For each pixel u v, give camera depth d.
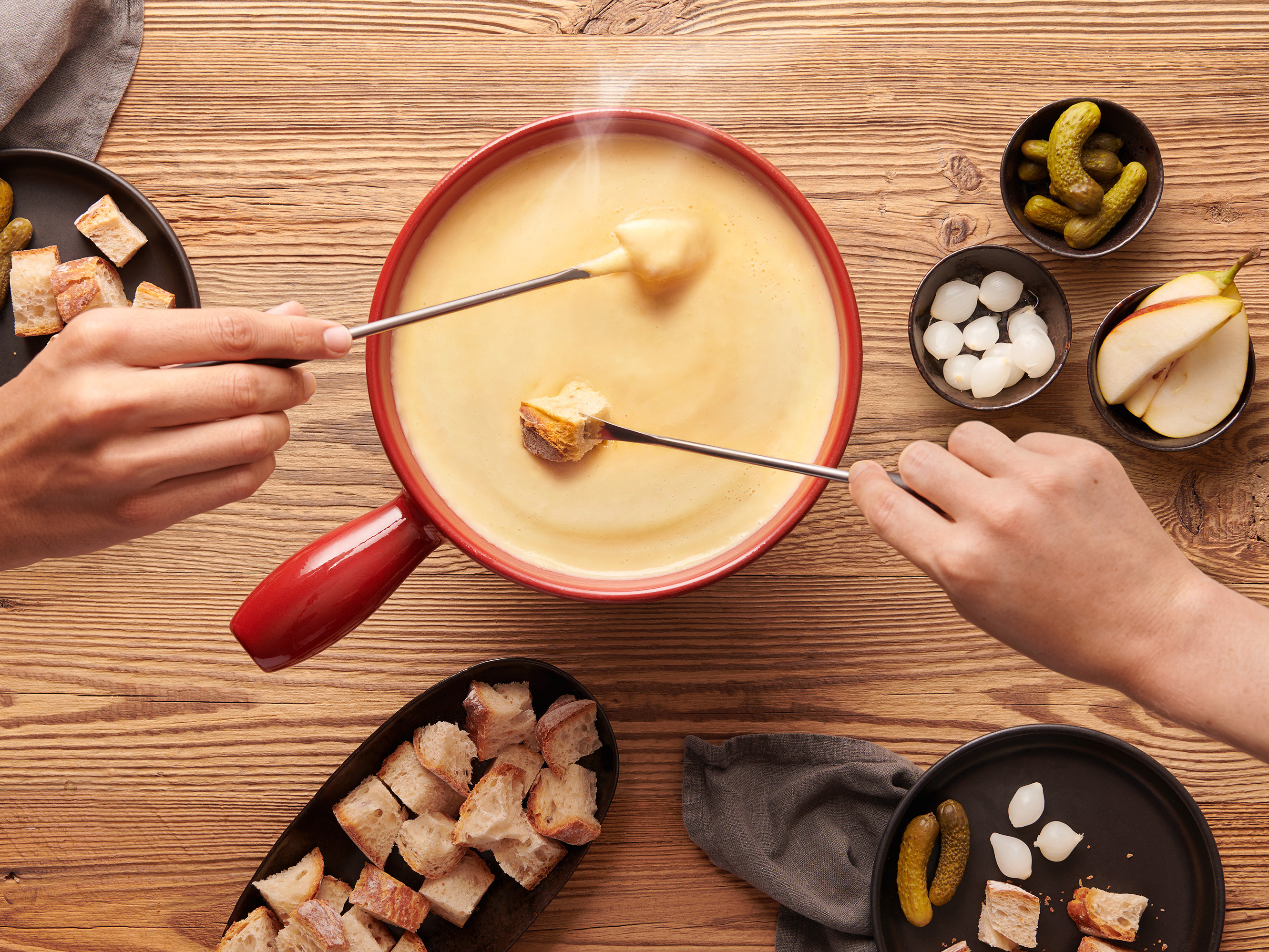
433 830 0.72
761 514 0.65
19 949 0.74
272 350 0.58
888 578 0.74
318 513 0.74
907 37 0.73
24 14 0.72
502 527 0.66
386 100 0.74
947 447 0.73
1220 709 0.55
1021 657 0.74
